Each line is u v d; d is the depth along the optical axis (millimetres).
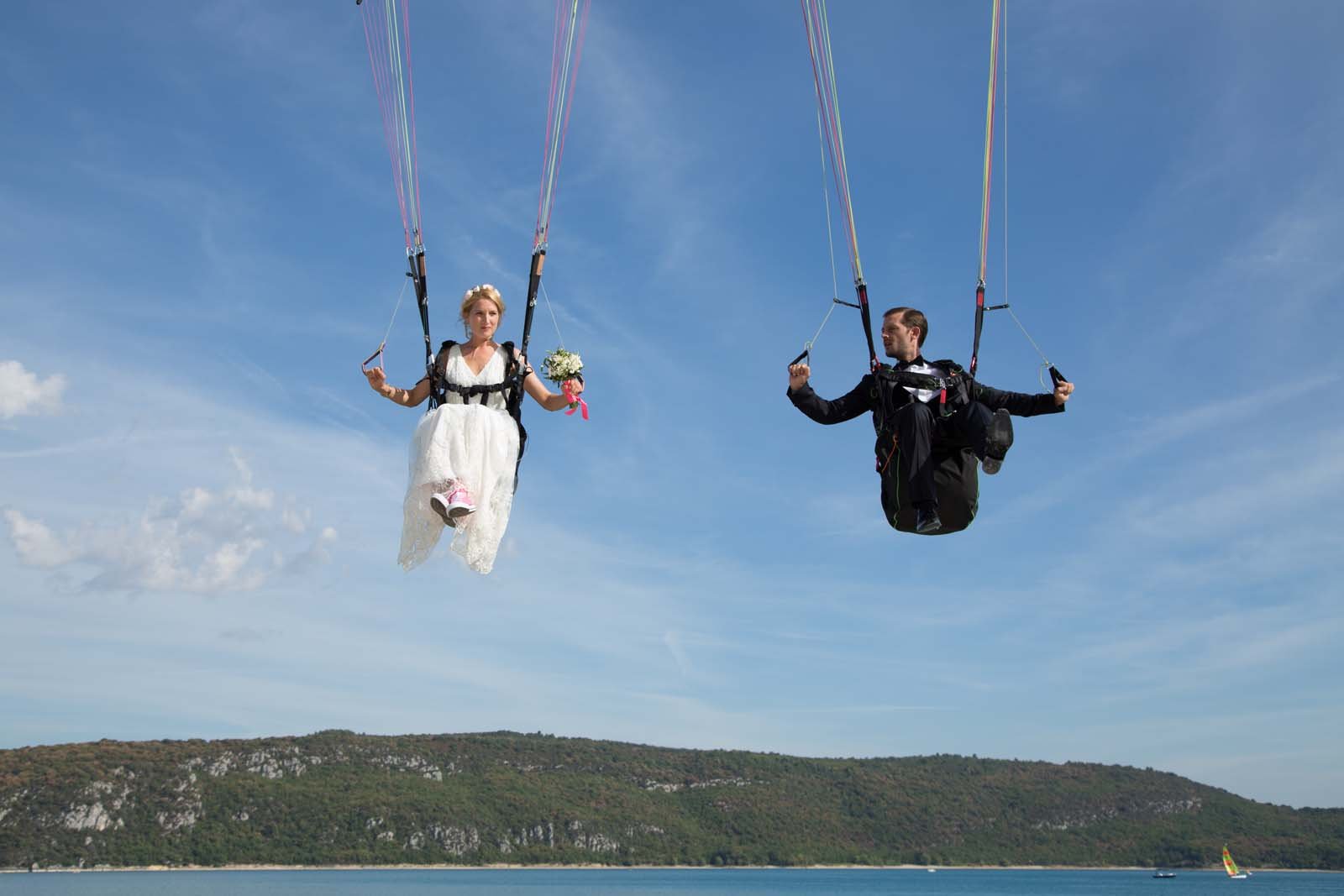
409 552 8211
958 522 8828
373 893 131125
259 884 157000
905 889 184000
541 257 8500
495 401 8391
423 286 8352
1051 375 8797
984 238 8836
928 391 8750
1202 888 196250
